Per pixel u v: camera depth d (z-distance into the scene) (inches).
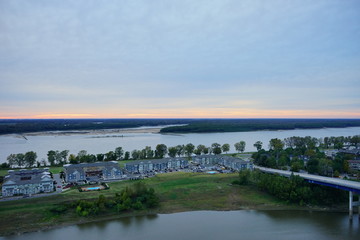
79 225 4753.9
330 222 4904.0
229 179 7357.3
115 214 5187.0
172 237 4306.1
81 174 7273.6
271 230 4559.5
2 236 4298.7
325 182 5733.3
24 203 5354.3
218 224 4805.6
